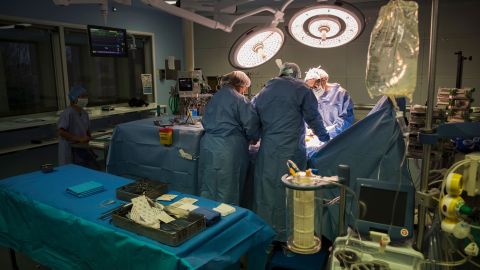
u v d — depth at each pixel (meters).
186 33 3.31
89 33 3.96
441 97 2.12
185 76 3.33
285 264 2.26
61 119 3.68
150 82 5.49
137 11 5.32
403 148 2.15
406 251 1.44
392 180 2.19
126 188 1.95
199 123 3.06
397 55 1.29
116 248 1.52
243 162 2.80
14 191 2.06
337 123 3.35
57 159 4.34
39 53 4.23
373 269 1.38
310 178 1.46
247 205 3.03
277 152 2.60
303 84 2.64
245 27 5.72
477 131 1.32
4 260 2.59
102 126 4.94
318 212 2.23
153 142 3.01
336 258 1.47
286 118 2.60
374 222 1.51
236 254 1.56
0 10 3.67
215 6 2.37
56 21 4.23
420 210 1.47
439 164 1.90
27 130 3.99
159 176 3.02
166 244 1.42
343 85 5.35
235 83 2.88
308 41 2.26
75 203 1.86
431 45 1.31
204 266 1.37
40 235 1.88
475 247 1.30
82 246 1.66
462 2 4.56
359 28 2.01
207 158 2.73
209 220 1.58
